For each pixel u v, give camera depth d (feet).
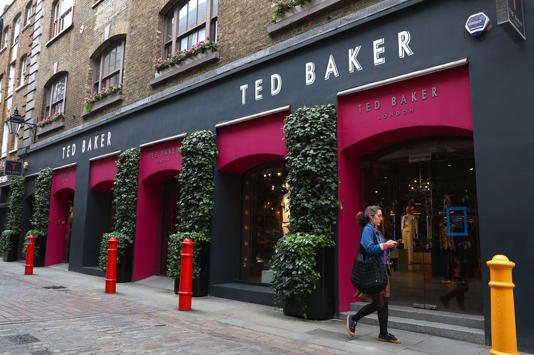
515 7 16.14
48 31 58.90
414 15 20.33
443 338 17.29
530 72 16.42
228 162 29.32
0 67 74.84
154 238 37.78
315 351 15.25
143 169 37.50
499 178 16.72
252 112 27.68
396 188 22.66
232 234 30.17
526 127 16.29
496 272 10.00
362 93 22.11
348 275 22.15
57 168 50.72
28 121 60.54
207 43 31.94
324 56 23.90
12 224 56.85
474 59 17.99
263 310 23.45
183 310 22.88
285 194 28.12
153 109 37.04
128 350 14.73
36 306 22.97
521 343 15.48
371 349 15.56
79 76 49.93
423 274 21.11
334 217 21.81
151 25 39.22
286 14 26.68
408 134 21.27
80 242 44.14
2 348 14.55
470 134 19.44
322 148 22.08
